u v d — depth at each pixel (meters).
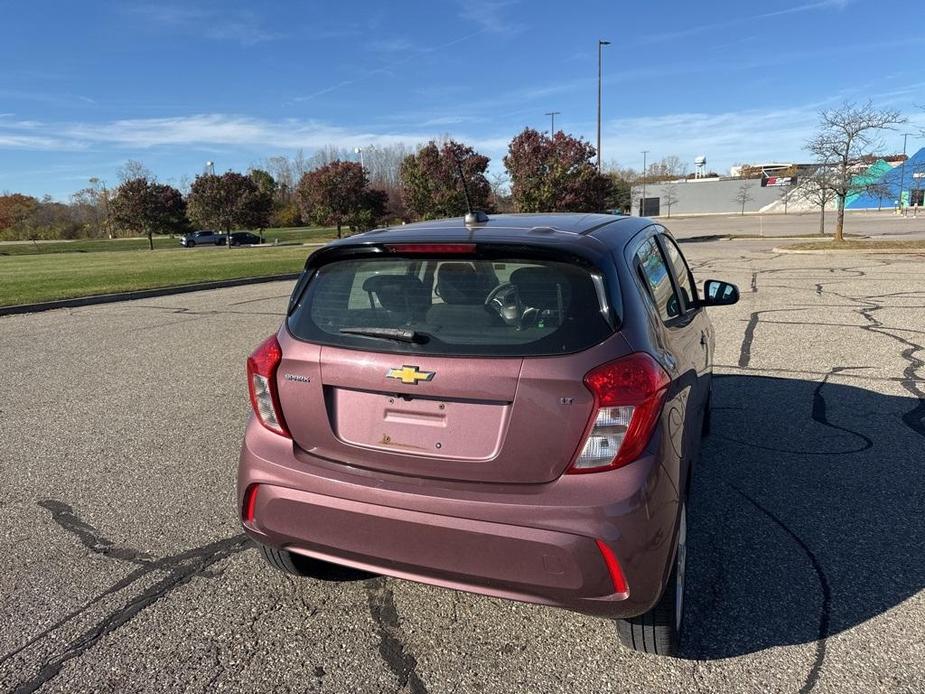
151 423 5.43
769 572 3.03
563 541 2.12
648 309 2.53
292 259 25.12
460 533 2.23
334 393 2.52
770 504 3.68
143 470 4.43
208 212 45.47
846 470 4.10
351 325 2.56
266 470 2.59
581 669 2.47
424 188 30.98
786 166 96.88
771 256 20.67
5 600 2.97
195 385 6.61
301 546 2.56
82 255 37.69
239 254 31.72
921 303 10.29
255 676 2.47
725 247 25.56
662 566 2.21
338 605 2.91
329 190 40.84
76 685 2.43
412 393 2.36
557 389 2.18
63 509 3.87
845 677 2.37
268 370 2.64
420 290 2.52
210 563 3.27
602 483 2.14
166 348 8.52
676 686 2.36
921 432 4.71
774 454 4.38
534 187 28.62
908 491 3.79
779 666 2.44
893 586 2.90
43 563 3.28
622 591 2.14
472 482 2.29
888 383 5.95
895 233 29.66
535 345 2.25
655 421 2.23
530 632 2.70
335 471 2.48
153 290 14.81
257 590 3.03
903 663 2.43
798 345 7.61
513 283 2.42
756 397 5.64
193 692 2.40
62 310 12.42
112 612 2.87
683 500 2.49
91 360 7.88
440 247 2.47
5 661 2.57
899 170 56.53
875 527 3.40
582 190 28.05
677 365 2.61
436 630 2.73
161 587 3.06
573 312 2.30
